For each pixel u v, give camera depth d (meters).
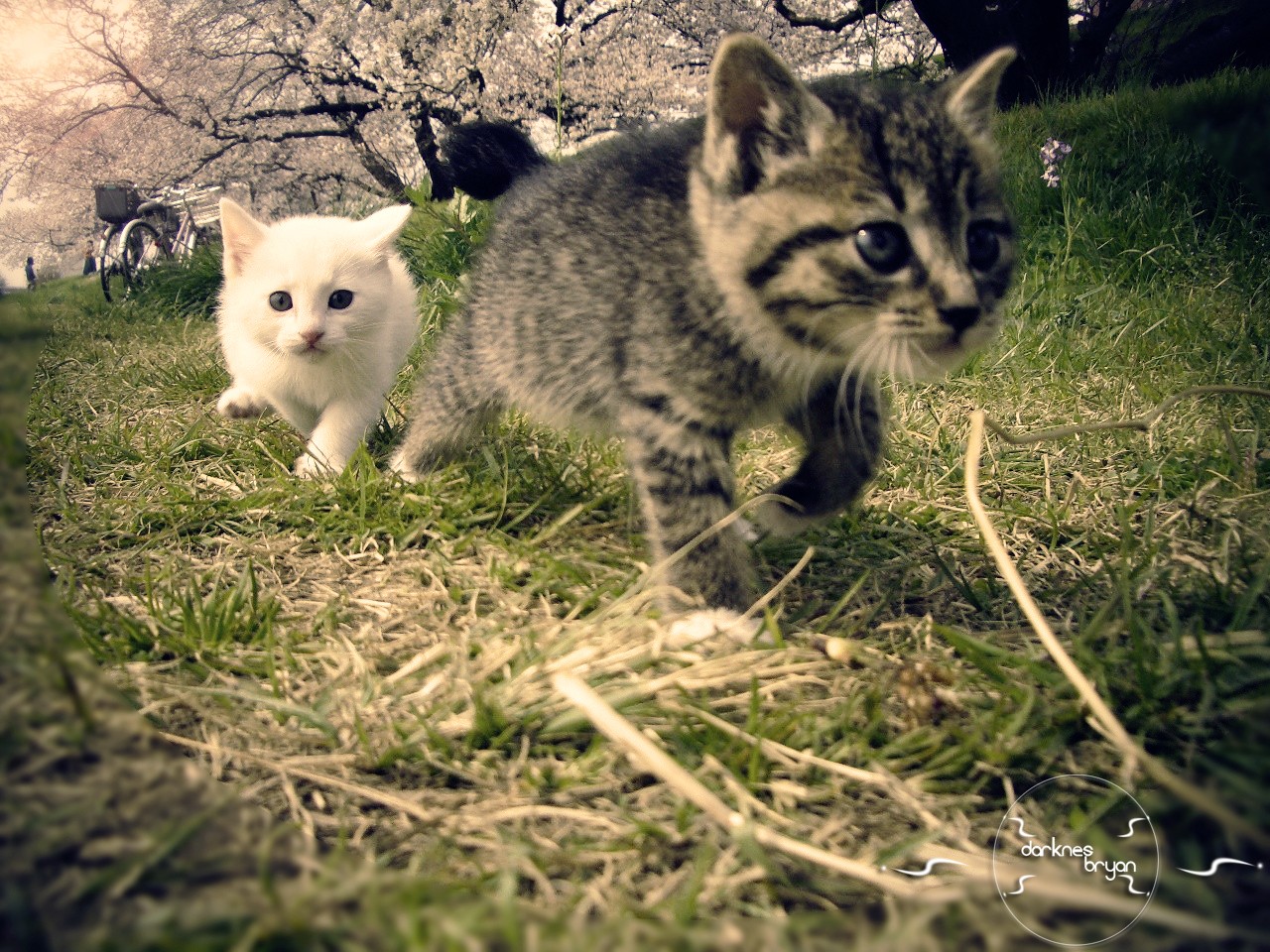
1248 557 0.40
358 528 0.46
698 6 1.89
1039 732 0.32
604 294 0.44
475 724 0.32
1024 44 1.03
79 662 0.24
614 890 0.25
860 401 0.45
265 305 0.56
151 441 0.58
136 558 0.45
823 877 0.26
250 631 0.38
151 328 1.00
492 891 0.24
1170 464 0.51
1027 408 0.61
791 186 0.39
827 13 1.82
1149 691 0.32
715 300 0.41
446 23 1.93
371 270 0.59
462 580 0.42
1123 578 0.36
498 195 0.60
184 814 0.22
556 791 0.29
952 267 0.39
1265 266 0.72
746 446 0.58
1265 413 0.55
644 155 0.47
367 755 0.31
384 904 0.20
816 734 0.31
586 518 0.48
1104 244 0.79
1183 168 0.81
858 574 0.44
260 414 0.62
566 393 0.48
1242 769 0.24
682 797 0.28
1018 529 0.47
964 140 0.41
